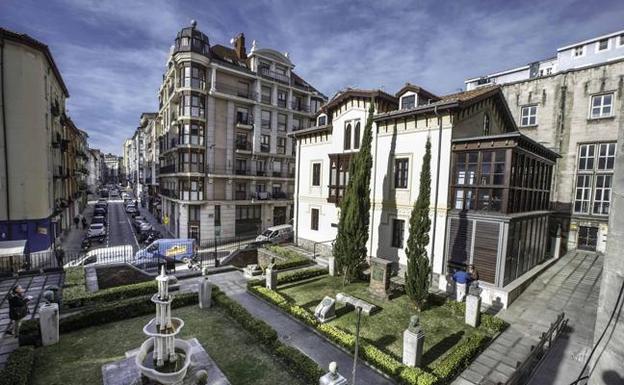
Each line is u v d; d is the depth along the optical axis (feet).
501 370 30.91
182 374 25.41
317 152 81.00
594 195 79.66
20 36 69.87
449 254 53.52
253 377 28.76
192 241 82.64
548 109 85.97
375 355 30.63
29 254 67.51
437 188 53.93
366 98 65.41
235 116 115.75
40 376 27.96
